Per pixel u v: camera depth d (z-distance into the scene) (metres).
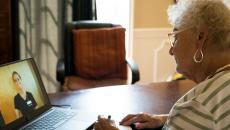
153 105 1.64
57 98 1.69
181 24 1.08
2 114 1.20
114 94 1.79
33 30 3.33
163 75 3.99
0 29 3.02
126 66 3.02
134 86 1.95
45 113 1.41
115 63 3.04
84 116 1.40
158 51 3.89
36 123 1.31
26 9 3.27
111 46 3.04
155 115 1.41
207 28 1.02
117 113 1.51
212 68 1.06
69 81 2.80
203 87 1.01
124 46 3.06
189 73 1.12
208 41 1.03
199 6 1.04
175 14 1.11
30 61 1.46
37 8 3.30
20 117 1.28
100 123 1.26
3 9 2.99
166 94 1.81
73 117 1.39
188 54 1.09
